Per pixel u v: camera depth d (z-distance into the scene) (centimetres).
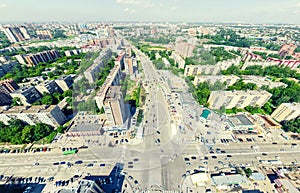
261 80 15162
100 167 7425
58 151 8450
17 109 9638
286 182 6831
